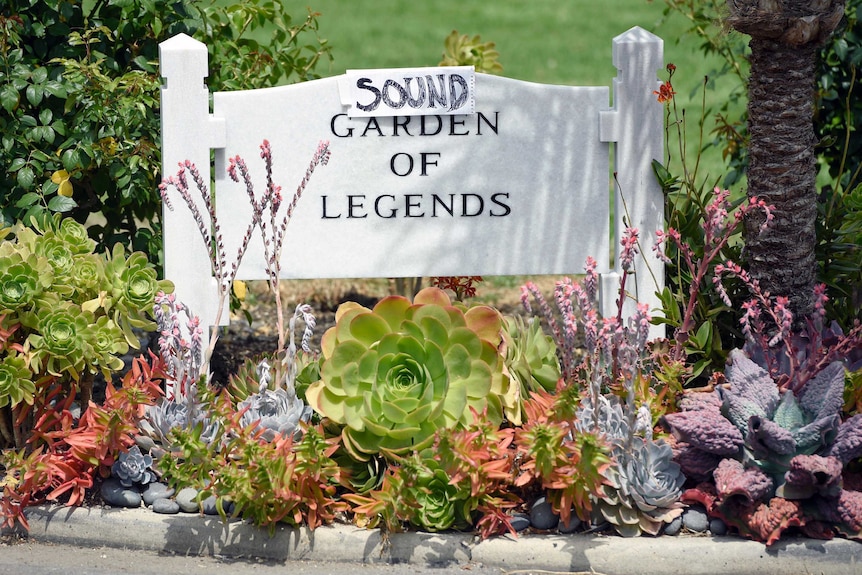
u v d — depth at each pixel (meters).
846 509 3.51
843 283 4.51
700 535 3.60
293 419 3.84
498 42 15.76
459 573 3.51
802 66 4.06
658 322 4.27
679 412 3.89
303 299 6.65
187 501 3.76
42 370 4.02
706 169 9.67
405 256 4.52
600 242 4.57
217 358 5.37
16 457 3.73
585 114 4.49
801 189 4.14
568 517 3.53
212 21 5.54
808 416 3.69
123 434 3.76
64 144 4.70
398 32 16.25
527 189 4.52
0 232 4.13
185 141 4.32
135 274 4.02
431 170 4.48
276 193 4.04
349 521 3.71
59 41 5.01
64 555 3.65
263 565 3.59
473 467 3.49
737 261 4.45
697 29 6.07
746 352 4.02
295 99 4.40
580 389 4.11
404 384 3.71
